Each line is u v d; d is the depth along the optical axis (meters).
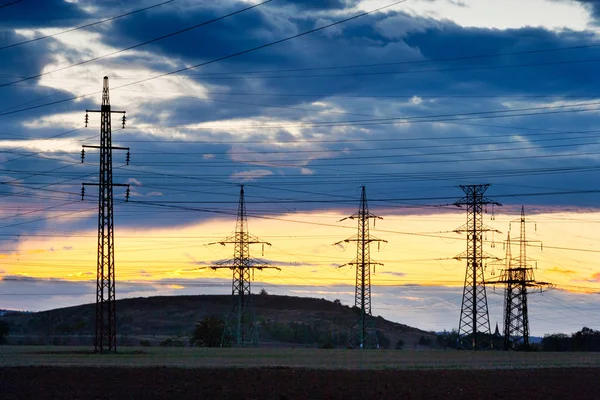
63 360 86.06
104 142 88.94
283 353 114.75
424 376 69.25
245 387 59.25
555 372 75.25
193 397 53.81
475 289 133.88
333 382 63.28
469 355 113.75
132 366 75.69
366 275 133.00
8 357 92.69
